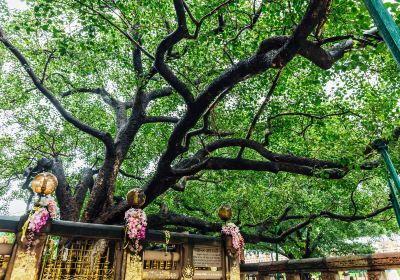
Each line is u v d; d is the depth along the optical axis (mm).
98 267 4891
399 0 3900
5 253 4238
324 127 8672
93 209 8445
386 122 7309
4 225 4199
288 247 17391
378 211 9164
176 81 6453
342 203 11750
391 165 3807
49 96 8359
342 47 5559
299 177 11172
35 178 4559
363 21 4555
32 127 11250
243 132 9750
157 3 7402
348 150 7480
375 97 8109
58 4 6645
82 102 12828
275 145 10555
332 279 6438
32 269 4152
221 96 7316
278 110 9164
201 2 7699
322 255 17875
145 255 5387
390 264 5477
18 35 9023
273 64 5121
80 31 6902
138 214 5219
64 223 4648
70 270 5020
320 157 8578
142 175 13273
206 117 7832
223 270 6094
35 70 10211
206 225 9219
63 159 13414
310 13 4219
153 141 12648
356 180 8781
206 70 9070
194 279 5723
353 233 15969
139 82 8258
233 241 6215
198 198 13555
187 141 8094
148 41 9438
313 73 8289
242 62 5707
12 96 10633
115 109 12062
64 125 11961
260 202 11711
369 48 5121
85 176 10375
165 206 9625
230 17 7309
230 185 10781
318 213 9945
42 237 4383
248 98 9836
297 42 4633
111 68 10508
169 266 5637
